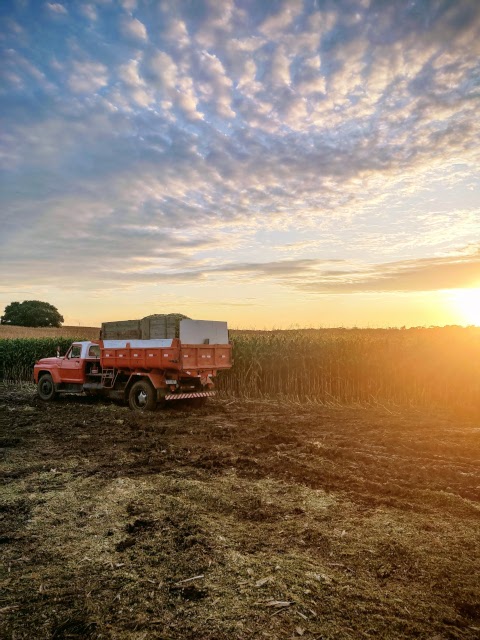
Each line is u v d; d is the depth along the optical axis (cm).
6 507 587
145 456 835
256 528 513
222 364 1443
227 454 836
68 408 1458
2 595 386
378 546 466
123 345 1417
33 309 7956
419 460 786
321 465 759
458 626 338
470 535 491
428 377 1436
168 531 504
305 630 333
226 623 343
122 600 375
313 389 1588
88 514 561
